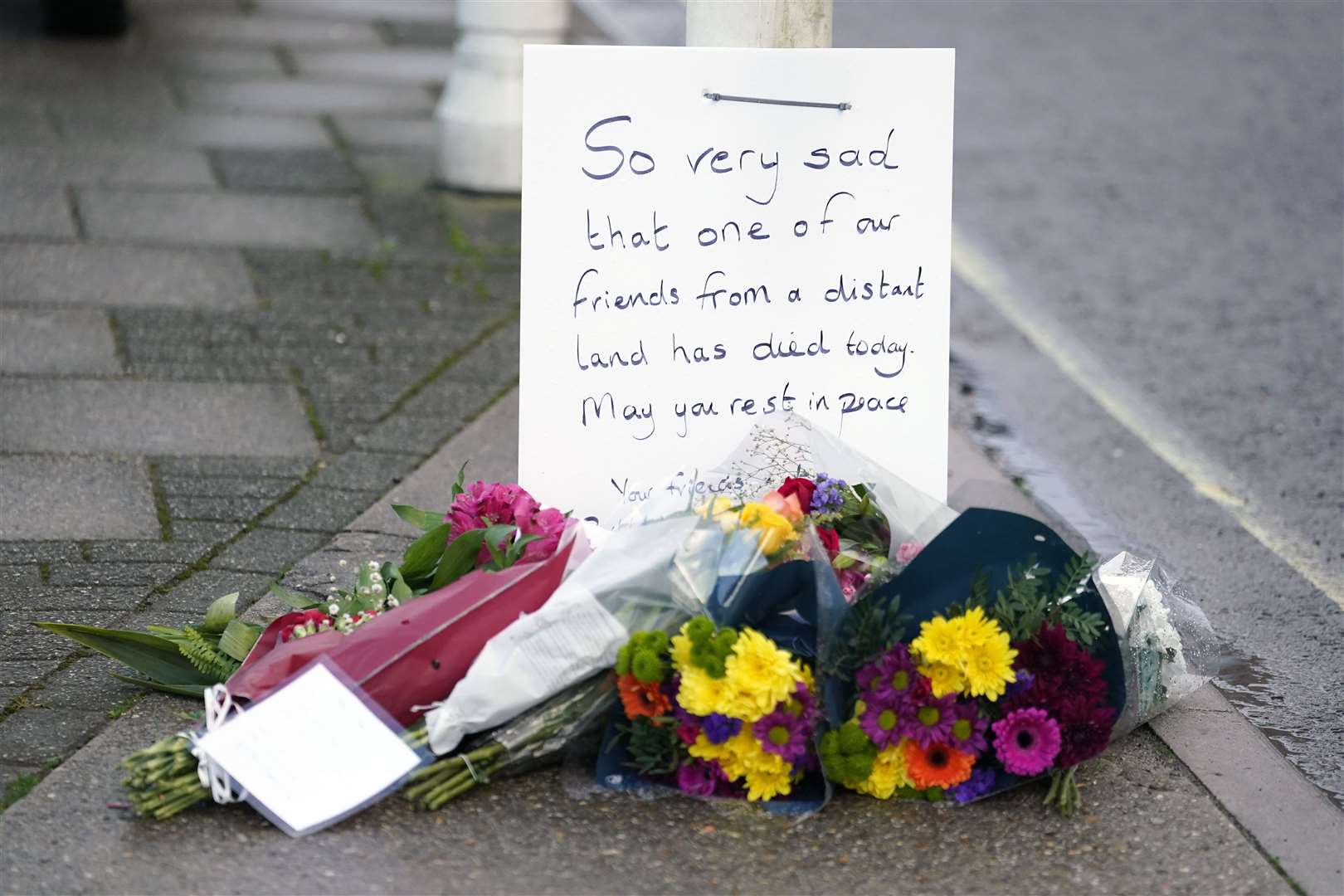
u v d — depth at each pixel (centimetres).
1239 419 531
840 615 265
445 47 1013
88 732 284
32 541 365
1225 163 866
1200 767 290
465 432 448
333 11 1111
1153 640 296
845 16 1230
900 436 336
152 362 484
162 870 243
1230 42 1174
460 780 263
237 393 466
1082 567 273
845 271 327
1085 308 645
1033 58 1115
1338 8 1300
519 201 694
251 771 256
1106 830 266
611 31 1073
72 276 552
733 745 260
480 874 246
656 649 258
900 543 293
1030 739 264
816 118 320
